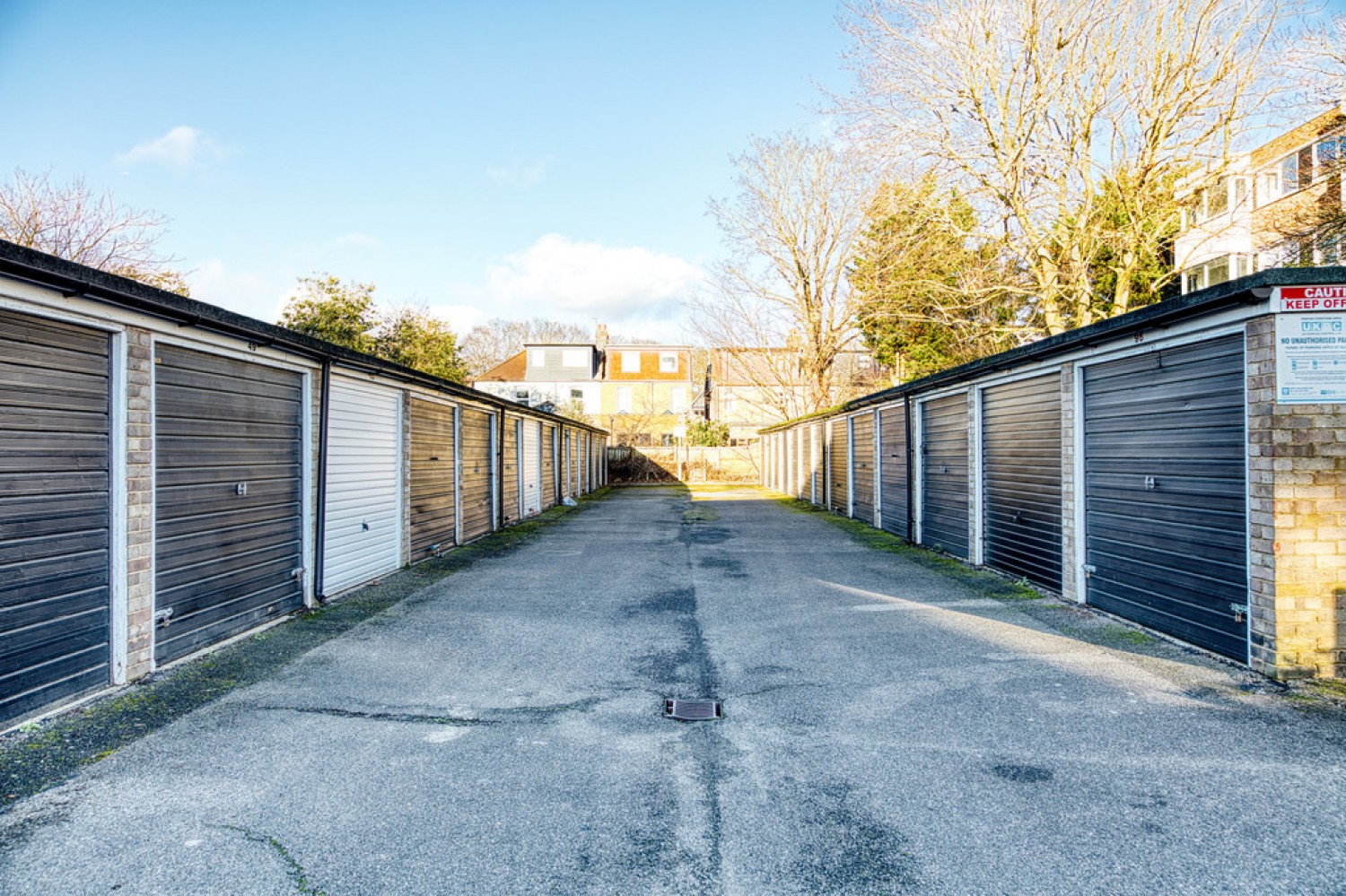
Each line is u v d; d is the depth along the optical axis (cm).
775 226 3042
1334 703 425
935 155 1678
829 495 1944
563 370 4612
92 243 1811
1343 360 452
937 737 391
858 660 537
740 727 411
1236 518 498
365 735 401
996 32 1579
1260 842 286
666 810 317
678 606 730
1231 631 505
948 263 1847
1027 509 832
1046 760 361
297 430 703
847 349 3159
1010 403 875
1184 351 553
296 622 662
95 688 455
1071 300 1614
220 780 344
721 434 3816
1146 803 318
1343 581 457
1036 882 263
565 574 924
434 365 2795
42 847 285
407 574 923
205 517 563
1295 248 1510
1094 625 623
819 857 279
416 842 291
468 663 538
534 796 330
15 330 398
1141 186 1466
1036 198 1605
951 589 800
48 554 419
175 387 530
